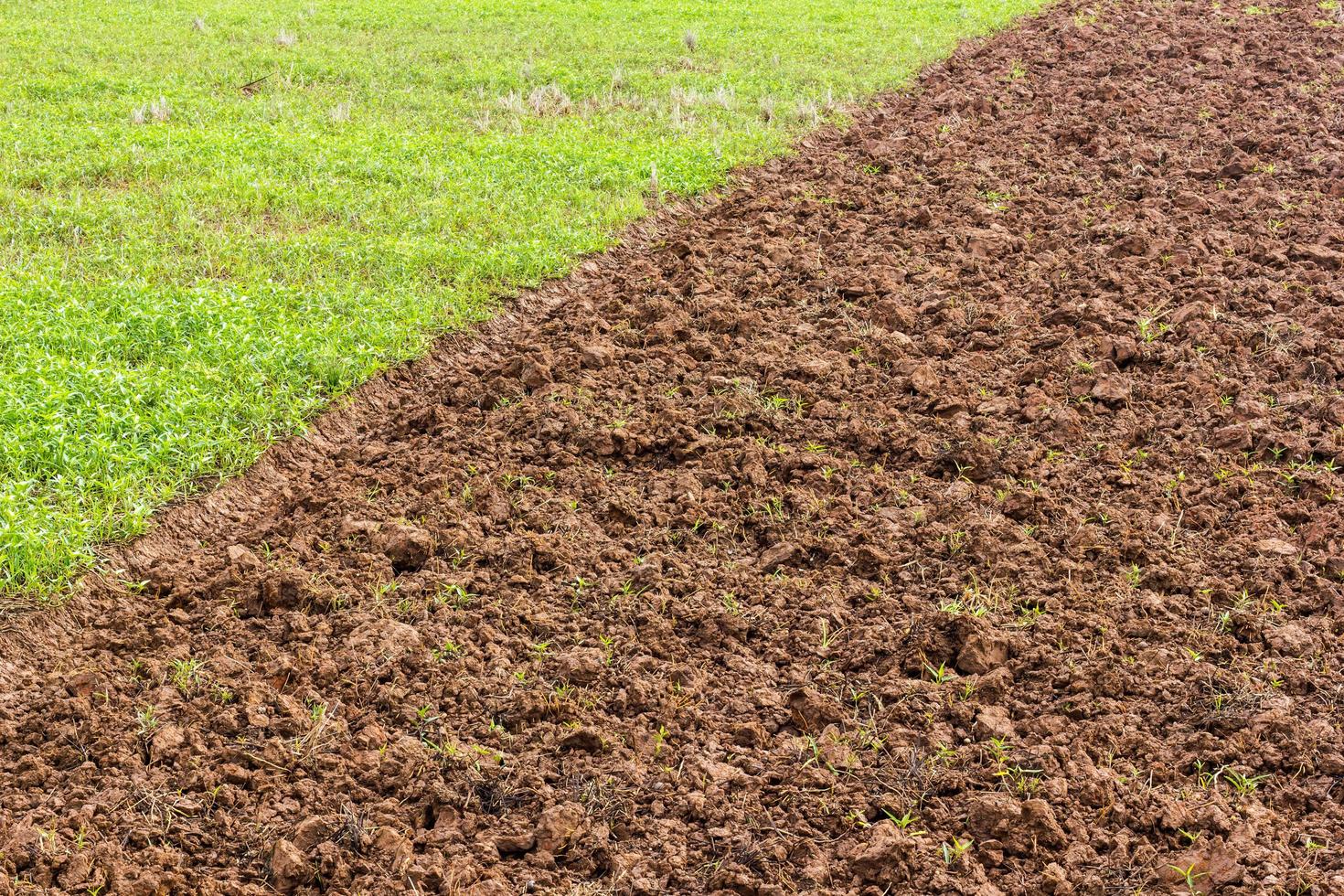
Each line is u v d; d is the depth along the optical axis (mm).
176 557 6531
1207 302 9211
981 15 20328
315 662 5664
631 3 21969
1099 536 6480
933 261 10273
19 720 5273
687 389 8109
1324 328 8750
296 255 9898
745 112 14547
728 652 5781
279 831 4742
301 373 8086
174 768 5031
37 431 6930
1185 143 13156
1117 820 4750
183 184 11445
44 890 4422
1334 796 4848
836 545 6504
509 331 9102
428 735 5254
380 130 13602
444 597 6102
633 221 10945
